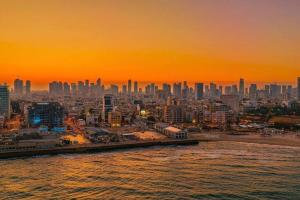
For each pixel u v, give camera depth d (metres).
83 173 172.88
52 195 136.50
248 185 149.62
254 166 187.12
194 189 144.12
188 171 176.00
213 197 133.75
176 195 136.25
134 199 131.62
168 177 164.00
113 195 136.62
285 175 166.75
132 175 168.00
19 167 188.12
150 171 176.62
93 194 137.88
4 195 136.50
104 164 196.38
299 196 134.88
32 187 147.50
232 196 135.12
